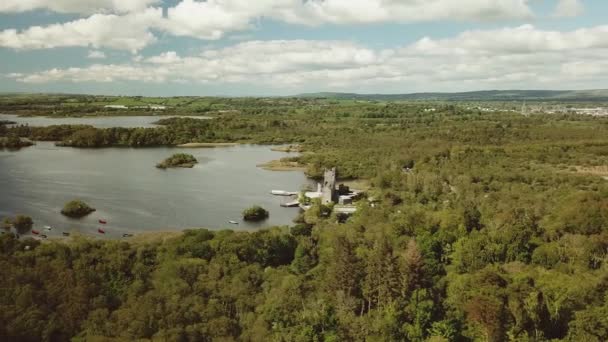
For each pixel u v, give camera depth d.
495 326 89.19
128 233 193.00
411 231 156.25
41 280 103.75
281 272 124.56
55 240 178.38
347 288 107.50
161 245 142.75
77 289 98.12
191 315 94.44
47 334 86.56
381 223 173.00
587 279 110.25
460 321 93.69
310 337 89.56
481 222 161.12
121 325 89.19
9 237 137.38
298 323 94.56
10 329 84.38
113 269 117.50
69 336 87.88
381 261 107.75
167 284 107.56
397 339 90.56
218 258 129.88
